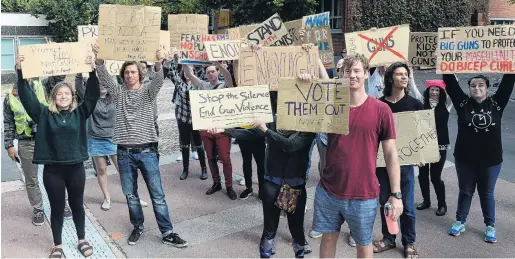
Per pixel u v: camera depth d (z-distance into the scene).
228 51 4.80
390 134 3.16
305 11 15.18
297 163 3.82
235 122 3.76
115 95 4.39
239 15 15.67
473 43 4.43
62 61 4.14
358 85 3.14
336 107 3.16
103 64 4.29
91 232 4.87
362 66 3.15
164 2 19.44
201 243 4.62
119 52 4.23
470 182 4.63
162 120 11.23
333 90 3.17
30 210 5.53
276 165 3.86
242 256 4.35
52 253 4.27
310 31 5.33
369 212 3.21
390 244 4.43
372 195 3.21
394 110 4.26
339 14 20.23
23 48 4.02
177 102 6.46
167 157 7.93
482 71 4.43
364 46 5.09
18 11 21.86
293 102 3.32
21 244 4.59
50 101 4.14
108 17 4.17
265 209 4.04
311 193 5.98
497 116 4.41
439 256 4.29
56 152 4.09
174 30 5.59
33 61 4.05
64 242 4.61
